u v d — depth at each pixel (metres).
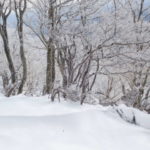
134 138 3.28
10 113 4.40
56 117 3.63
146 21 8.71
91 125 3.47
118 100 7.32
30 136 3.01
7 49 10.93
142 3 9.37
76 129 3.33
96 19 7.31
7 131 3.04
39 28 8.30
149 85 10.26
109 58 7.14
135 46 7.35
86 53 6.77
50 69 8.15
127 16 7.50
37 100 5.32
